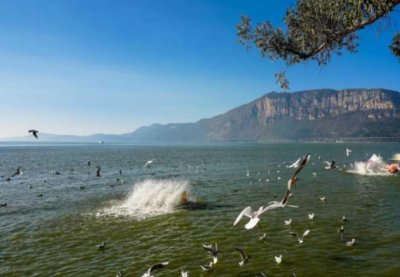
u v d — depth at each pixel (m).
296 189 40.00
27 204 32.59
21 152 170.62
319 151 162.62
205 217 26.31
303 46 14.66
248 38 15.31
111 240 21.06
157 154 142.75
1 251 19.34
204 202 32.16
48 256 18.50
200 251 18.78
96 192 39.53
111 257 18.20
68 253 18.92
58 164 85.69
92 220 25.98
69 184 46.84
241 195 36.06
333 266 16.44
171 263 17.17
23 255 18.70
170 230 22.98
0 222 25.73
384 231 21.86
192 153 151.75
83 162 92.69
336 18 13.06
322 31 13.64
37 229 23.73
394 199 33.00
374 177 51.03
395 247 18.81
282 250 18.58
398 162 85.62
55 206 31.52
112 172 64.44
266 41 15.04
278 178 48.94
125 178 54.25
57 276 15.98
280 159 101.75
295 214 26.59
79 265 17.22
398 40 16.14
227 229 22.86
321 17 13.65
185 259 17.67
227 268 16.39
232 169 68.62
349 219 25.02
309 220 24.67
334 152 149.25
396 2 11.37
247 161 93.12
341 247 18.94
